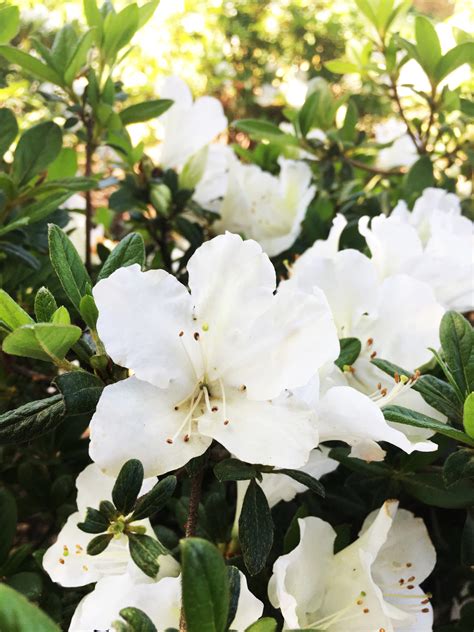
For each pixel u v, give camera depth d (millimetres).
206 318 170
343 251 217
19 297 280
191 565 121
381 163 449
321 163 365
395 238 235
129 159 317
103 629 169
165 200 323
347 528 205
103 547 158
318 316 164
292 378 163
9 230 244
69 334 157
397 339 215
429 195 292
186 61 864
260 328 167
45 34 374
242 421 164
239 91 868
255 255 167
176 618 166
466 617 220
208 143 334
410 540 212
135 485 154
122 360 159
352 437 176
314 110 352
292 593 186
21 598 112
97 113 282
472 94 415
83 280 180
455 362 189
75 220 377
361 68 370
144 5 278
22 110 385
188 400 168
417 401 206
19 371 280
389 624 181
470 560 207
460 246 243
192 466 172
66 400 161
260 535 172
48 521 313
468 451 182
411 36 409
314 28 926
